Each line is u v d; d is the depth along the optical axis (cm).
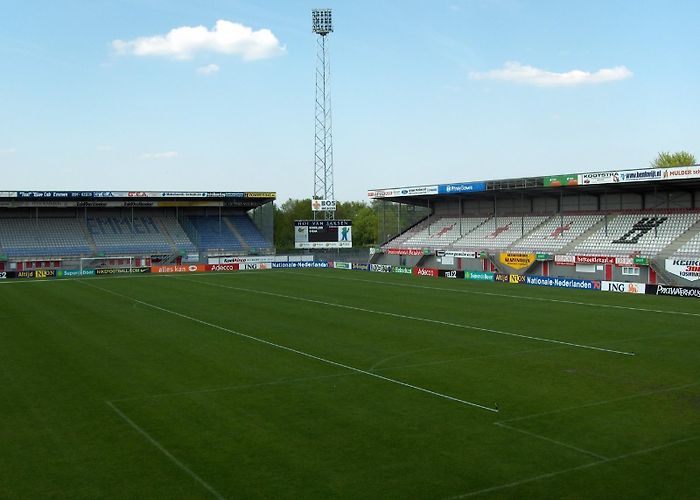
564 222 8156
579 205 8331
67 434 2048
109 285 6750
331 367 2952
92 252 9212
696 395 2470
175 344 3488
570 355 3200
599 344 3475
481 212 9544
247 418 2202
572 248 7462
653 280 6412
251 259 9475
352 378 2748
